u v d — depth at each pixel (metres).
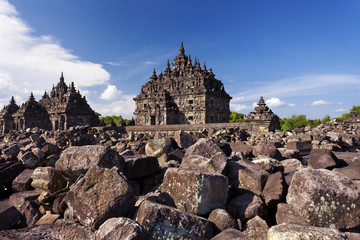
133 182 5.93
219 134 18.11
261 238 3.83
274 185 4.91
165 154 8.63
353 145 11.83
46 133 19.73
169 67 66.25
